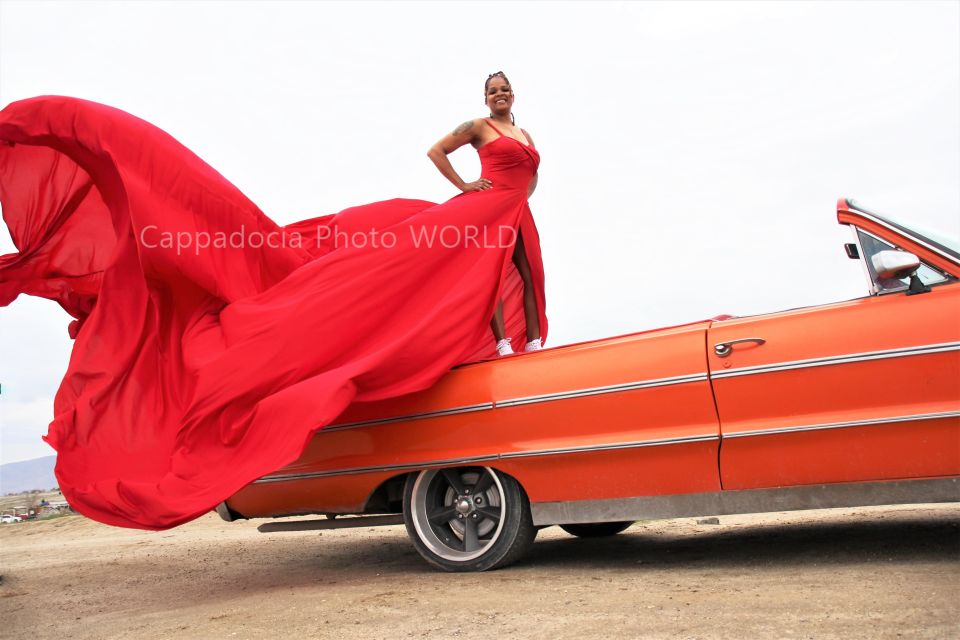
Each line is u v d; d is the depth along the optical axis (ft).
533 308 18.76
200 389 14.97
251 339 15.14
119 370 16.46
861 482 11.54
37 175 18.39
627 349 13.43
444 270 16.51
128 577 18.25
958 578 10.07
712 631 8.89
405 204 18.69
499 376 14.56
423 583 13.83
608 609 10.43
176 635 11.35
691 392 12.66
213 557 21.25
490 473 14.49
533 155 17.44
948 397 11.03
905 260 11.14
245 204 16.98
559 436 13.75
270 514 16.79
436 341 15.17
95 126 16.17
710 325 13.00
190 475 14.80
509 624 10.16
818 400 11.78
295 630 10.95
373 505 15.98
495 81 18.12
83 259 18.67
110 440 16.05
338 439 15.74
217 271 16.39
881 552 12.53
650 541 17.61
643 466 13.02
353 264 15.89
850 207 12.75
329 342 15.25
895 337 11.37
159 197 16.10
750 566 12.69
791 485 11.98
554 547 17.83
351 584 14.58
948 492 11.00
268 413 14.37
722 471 12.43
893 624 8.40
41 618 13.82
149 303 16.97
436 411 14.92
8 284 18.40
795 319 12.24
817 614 9.11
